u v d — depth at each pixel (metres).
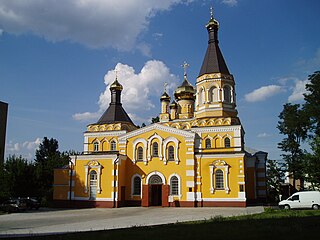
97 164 47.50
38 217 33.81
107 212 39.09
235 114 51.31
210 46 54.34
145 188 46.47
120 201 46.47
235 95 52.66
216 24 55.00
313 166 38.38
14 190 56.03
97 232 18.80
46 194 61.72
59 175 49.66
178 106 64.12
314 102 51.50
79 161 48.94
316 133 52.56
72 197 48.16
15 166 57.50
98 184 46.94
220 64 52.25
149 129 48.38
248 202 47.31
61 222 28.86
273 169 67.19
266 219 23.05
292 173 62.78
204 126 49.06
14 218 32.94
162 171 46.62
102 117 58.38
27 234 20.42
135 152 48.50
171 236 15.81
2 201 47.97
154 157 47.50
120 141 49.50
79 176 48.44
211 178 44.09
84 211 41.12
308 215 25.92
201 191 44.31
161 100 63.12
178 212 36.69
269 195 63.47
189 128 54.00
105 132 56.06
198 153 45.41
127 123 57.06
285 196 66.44
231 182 43.41
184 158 45.91
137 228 20.31
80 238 16.34
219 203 43.28
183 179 45.38
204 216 31.38
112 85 59.47
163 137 47.47
